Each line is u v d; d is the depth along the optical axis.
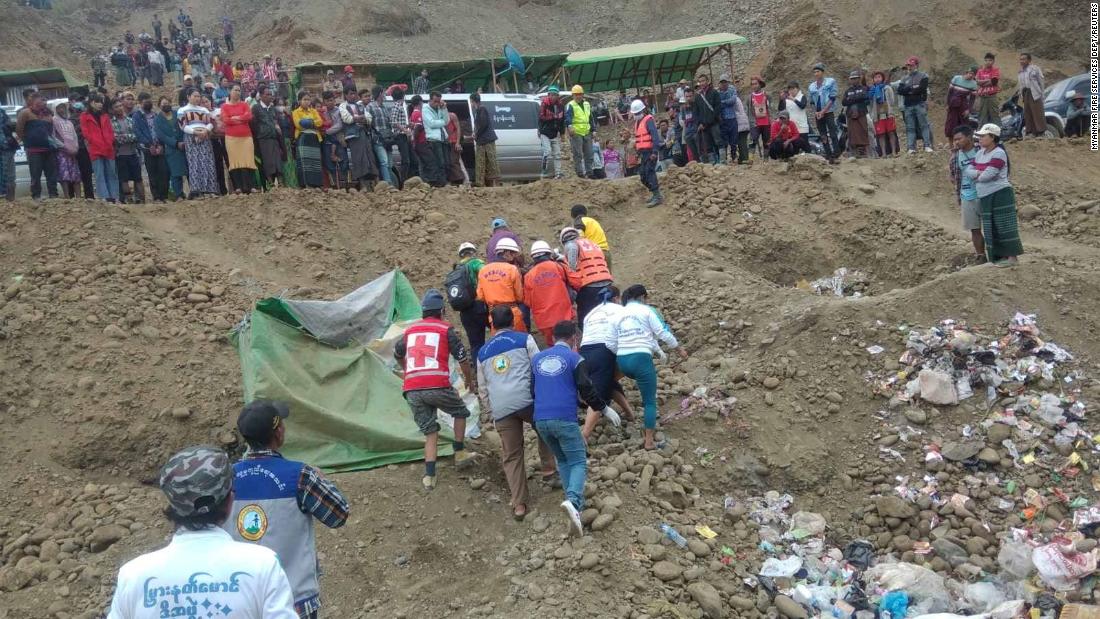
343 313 8.88
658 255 12.34
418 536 6.96
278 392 7.80
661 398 9.05
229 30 38.50
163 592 2.87
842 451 8.38
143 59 31.47
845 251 12.73
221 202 12.00
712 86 15.25
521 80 26.73
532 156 15.38
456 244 12.13
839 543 7.65
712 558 7.04
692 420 8.70
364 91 13.38
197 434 8.12
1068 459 7.89
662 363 9.95
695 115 15.31
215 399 8.41
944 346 8.88
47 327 8.91
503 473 7.87
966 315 9.36
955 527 7.57
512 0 46.06
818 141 16.36
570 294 9.61
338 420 7.82
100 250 10.18
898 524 7.69
